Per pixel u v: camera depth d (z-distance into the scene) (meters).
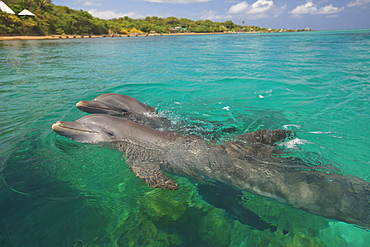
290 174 3.50
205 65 13.88
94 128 4.59
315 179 3.38
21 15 59.34
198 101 7.39
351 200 3.03
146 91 8.34
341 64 13.02
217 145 4.31
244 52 21.03
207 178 3.76
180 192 3.46
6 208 2.89
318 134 4.96
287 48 23.88
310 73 10.84
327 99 7.23
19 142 4.52
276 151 4.19
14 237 2.50
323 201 3.10
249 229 2.83
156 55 19.70
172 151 4.18
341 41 31.50
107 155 4.21
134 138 4.46
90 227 2.70
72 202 3.06
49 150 4.27
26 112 6.09
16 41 42.22
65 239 2.52
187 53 21.22
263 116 6.09
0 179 3.43
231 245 2.60
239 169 3.70
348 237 2.72
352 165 3.83
